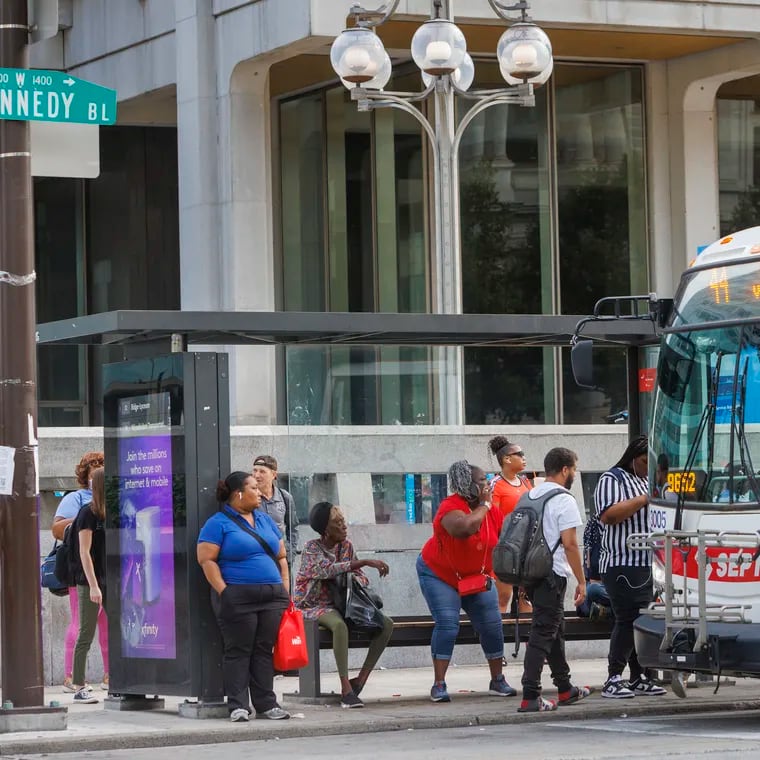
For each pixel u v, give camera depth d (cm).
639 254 6750
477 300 6481
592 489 4903
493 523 3497
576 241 6644
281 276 6969
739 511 2914
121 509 3328
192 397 3159
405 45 6084
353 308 6669
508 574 3192
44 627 3934
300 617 3172
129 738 2886
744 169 6950
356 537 3822
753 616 2872
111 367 3353
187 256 6153
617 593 3391
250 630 3111
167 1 6309
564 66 6625
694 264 3161
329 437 3822
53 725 2955
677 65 6688
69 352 7506
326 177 6744
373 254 6575
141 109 6969
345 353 3959
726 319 3017
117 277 7488
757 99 6988
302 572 3428
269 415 5997
